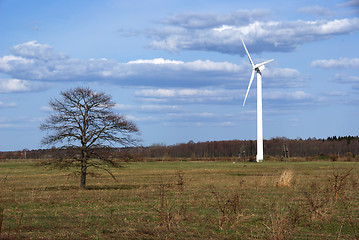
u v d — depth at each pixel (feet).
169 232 49.34
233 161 341.41
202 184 117.29
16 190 106.42
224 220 54.39
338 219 58.23
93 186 121.60
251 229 51.08
